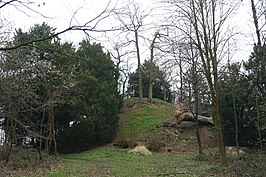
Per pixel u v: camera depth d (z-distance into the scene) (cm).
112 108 3284
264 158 1474
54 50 664
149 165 1977
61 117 3052
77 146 3219
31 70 943
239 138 2666
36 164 2119
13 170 1883
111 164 2128
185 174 1466
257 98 1706
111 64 3525
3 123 2175
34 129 2223
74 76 2755
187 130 3303
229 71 1791
